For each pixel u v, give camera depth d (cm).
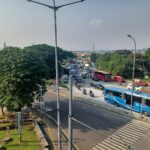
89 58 17862
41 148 2614
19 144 2731
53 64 9338
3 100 3466
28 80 3444
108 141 2808
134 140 2848
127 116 3856
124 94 4422
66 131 3164
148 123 3497
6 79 3366
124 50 12925
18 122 2872
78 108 4372
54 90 6131
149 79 8475
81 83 7525
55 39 2053
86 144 2725
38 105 4581
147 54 9856
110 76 8094
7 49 4050
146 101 3928
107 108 4359
